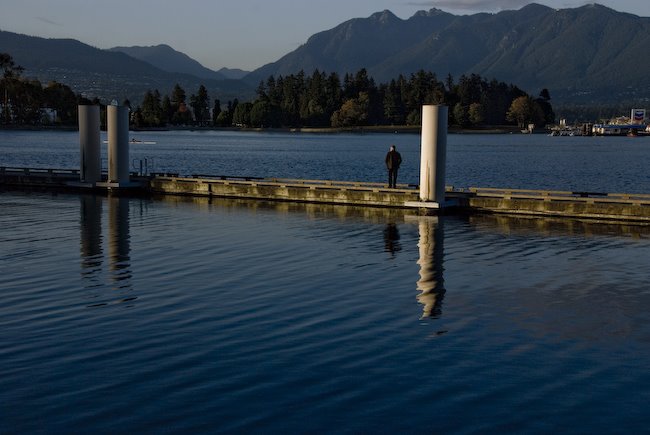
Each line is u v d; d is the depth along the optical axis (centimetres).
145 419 1185
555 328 1689
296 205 4100
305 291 2025
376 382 1345
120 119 4659
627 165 10219
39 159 10050
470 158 11962
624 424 1184
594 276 2245
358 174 7969
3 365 1416
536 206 3662
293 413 1212
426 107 3694
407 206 3825
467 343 1571
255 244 2788
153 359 1456
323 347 1538
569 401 1270
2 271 2253
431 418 1198
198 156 11750
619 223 3416
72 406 1231
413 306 1872
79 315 1762
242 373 1384
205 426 1162
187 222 3378
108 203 4153
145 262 2417
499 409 1235
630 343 1580
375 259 2500
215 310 1819
